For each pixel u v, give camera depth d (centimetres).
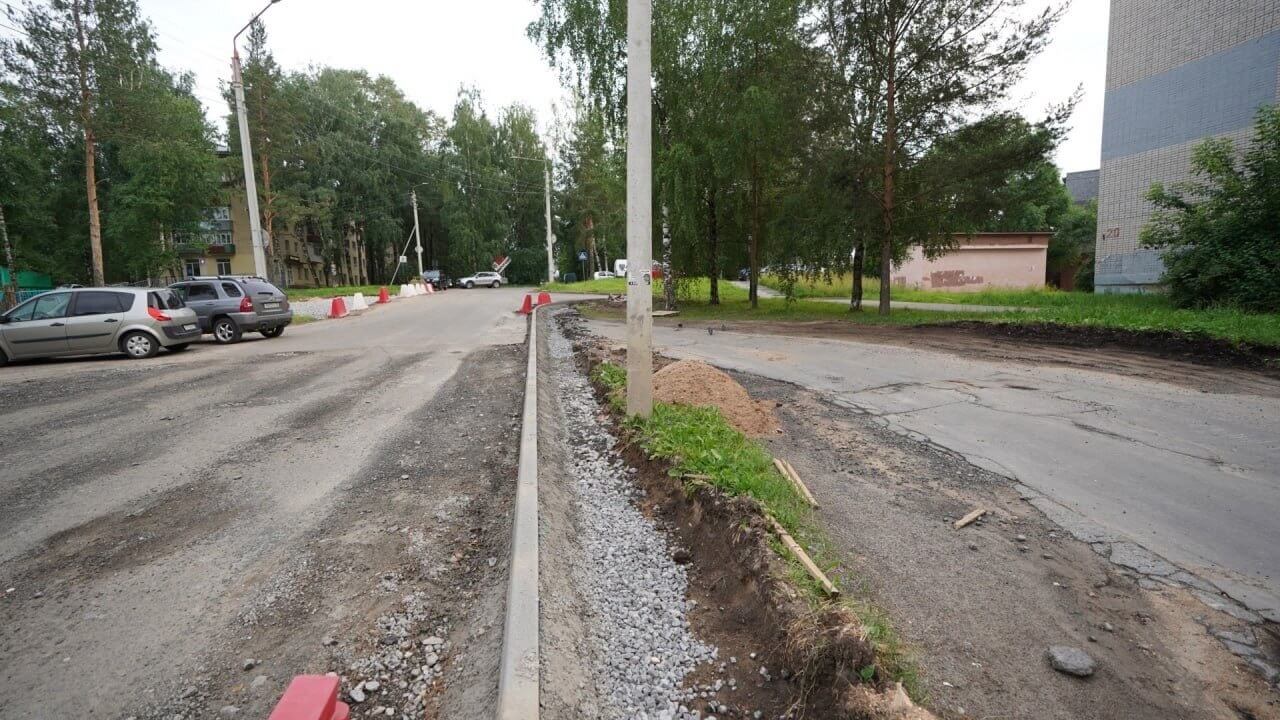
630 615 305
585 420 682
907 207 1717
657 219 2028
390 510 437
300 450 584
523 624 265
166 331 1267
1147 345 965
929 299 2447
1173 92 1598
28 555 372
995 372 842
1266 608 292
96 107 2630
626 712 238
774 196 2083
